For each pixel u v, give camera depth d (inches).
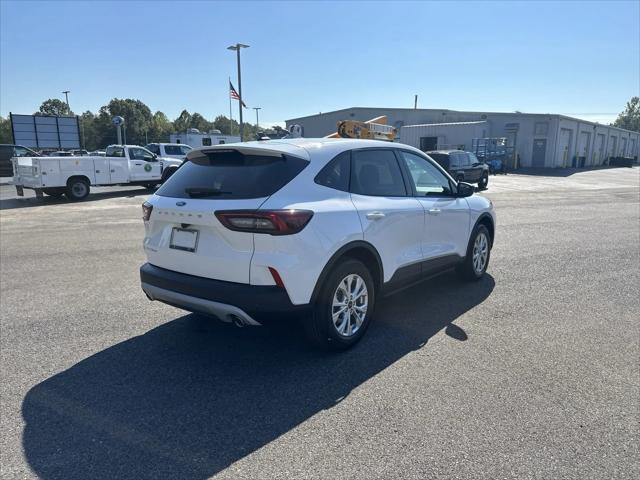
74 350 159.3
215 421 118.3
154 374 142.9
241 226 131.3
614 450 106.9
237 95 1230.3
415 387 134.6
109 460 103.6
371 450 106.6
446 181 214.7
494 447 107.6
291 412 122.1
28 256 301.9
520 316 192.4
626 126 5457.7
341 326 155.6
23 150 982.4
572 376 141.6
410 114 1802.4
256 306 132.0
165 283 148.1
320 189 146.5
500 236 373.1
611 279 248.7
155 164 729.0
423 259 188.5
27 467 101.0
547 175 1360.7
